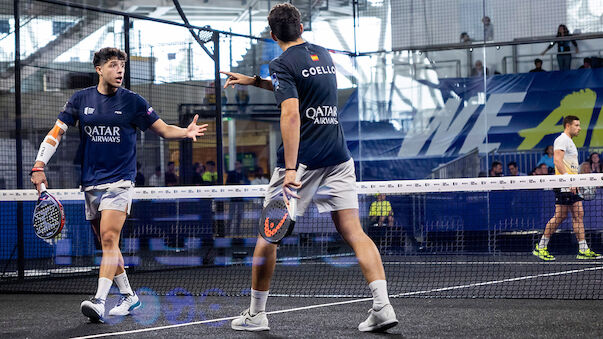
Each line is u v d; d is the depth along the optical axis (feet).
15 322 14.17
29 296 19.52
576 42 34.91
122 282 15.10
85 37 41.01
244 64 38.58
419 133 35.47
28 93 34.63
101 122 14.60
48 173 34.12
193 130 15.02
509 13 35.60
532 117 34.73
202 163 44.70
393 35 35.70
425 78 35.65
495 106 35.04
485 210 31.55
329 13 36.47
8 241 29.09
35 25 38.52
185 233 30.76
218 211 30.55
